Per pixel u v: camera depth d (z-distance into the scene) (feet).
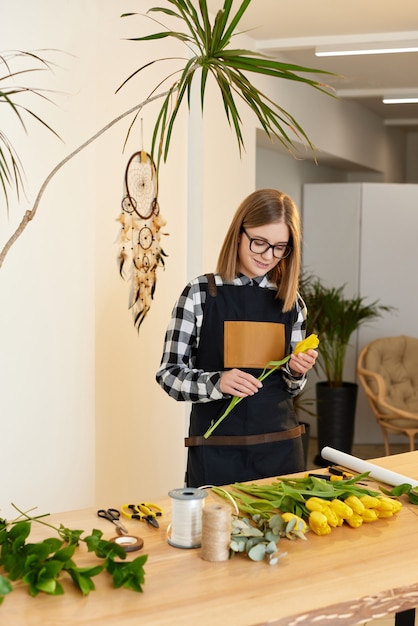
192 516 5.40
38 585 4.54
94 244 10.29
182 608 4.45
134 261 11.77
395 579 4.92
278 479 6.91
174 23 12.84
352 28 15.66
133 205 11.70
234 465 8.16
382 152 26.53
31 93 8.95
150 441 12.61
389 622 10.04
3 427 8.91
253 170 16.80
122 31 11.29
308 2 14.05
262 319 8.42
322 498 6.11
